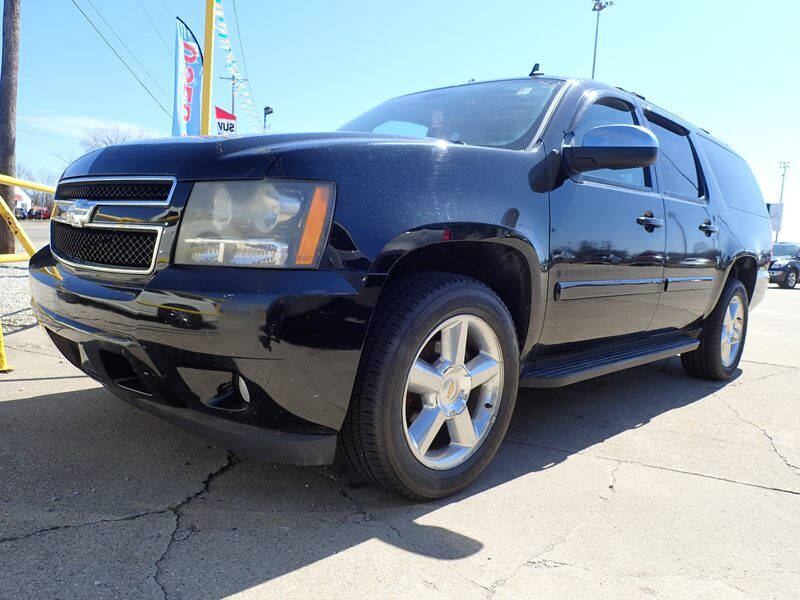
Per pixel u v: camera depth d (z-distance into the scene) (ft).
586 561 6.36
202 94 28.30
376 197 6.54
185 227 6.31
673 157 13.05
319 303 5.99
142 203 6.61
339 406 6.37
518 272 8.35
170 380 6.40
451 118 10.30
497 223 7.55
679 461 9.45
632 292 10.56
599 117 10.59
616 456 9.52
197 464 8.07
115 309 6.48
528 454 9.43
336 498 7.42
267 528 6.61
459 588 5.74
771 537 7.10
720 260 13.71
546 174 8.66
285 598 5.43
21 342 14.25
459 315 7.38
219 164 6.39
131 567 5.73
